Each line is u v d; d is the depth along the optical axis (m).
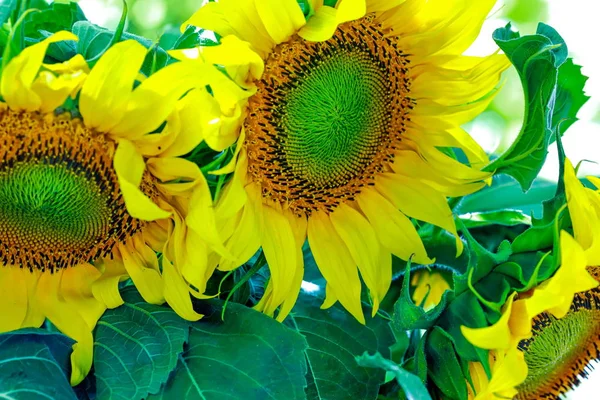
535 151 0.82
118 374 0.77
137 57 0.74
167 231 0.81
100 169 0.77
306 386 0.78
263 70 0.80
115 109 0.75
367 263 0.85
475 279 0.78
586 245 0.78
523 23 1.22
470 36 0.84
